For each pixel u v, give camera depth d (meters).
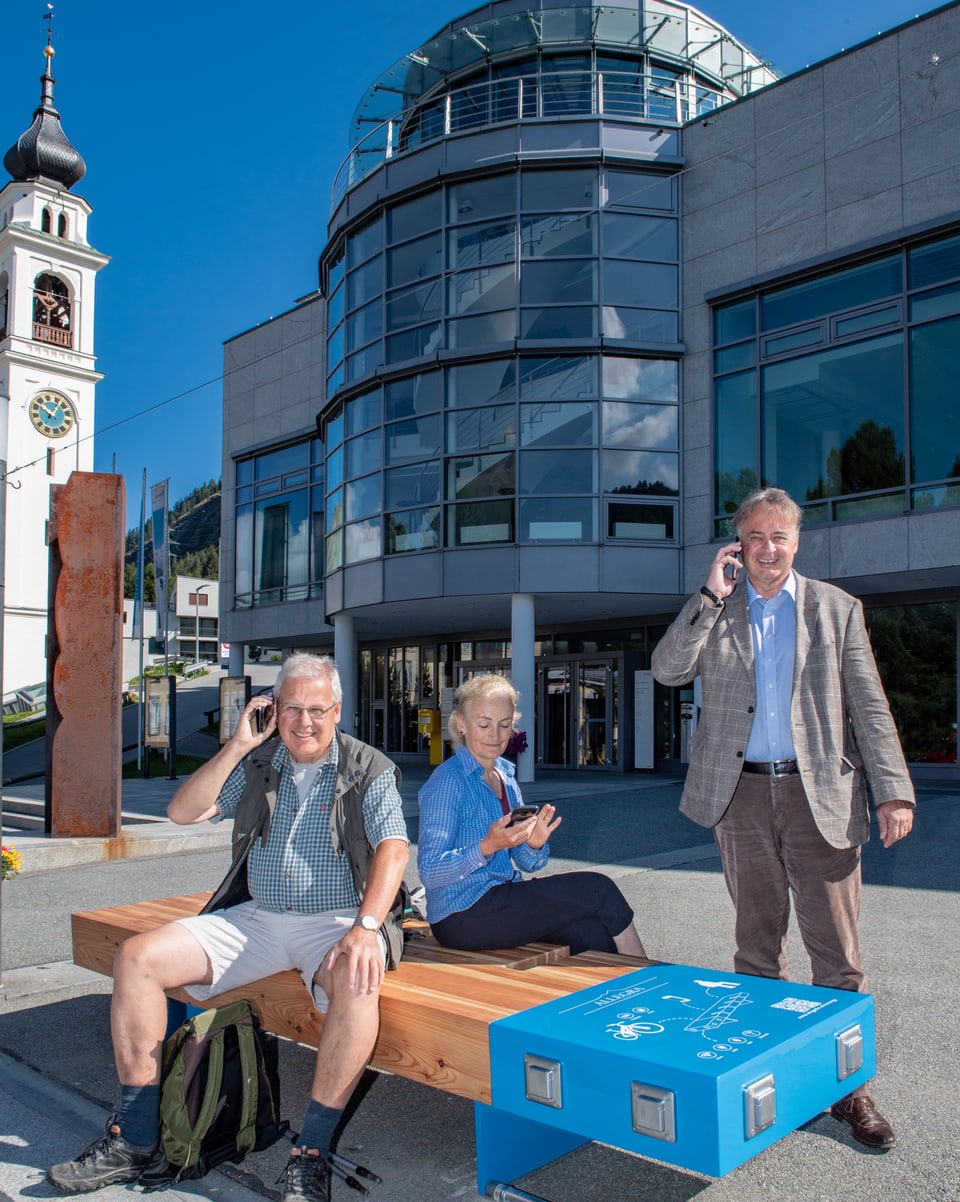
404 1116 3.55
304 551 25.52
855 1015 2.75
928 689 16.69
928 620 16.78
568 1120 2.56
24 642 56.50
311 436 25.31
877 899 6.95
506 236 17.98
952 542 14.57
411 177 18.98
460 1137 3.37
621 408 17.59
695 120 18.00
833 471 15.98
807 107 16.55
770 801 3.50
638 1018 2.74
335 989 3.00
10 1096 3.71
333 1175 3.06
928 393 15.01
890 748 3.38
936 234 14.93
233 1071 3.14
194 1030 3.11
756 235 17.06
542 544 17.33
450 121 20.14
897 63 15.52
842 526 15.71
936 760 16.53
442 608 19.72
